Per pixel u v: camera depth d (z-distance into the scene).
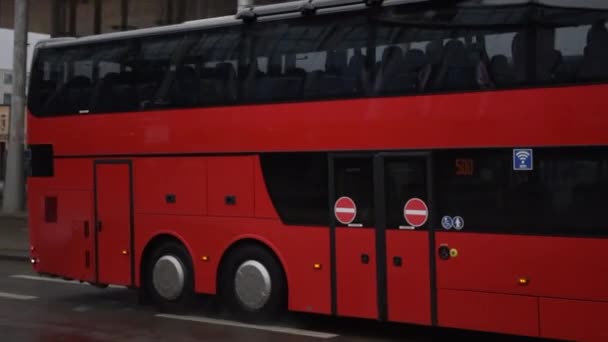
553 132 7.86
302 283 9.62
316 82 9.56
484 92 8.30
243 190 10.16
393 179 8.91
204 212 10.55
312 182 9.55
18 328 10.24
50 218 12.41
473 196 8.34
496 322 8.18
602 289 7.57
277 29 9.99
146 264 11.36
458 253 8.43
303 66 9.70
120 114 11.48
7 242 20.81
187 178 10.73
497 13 8.30
